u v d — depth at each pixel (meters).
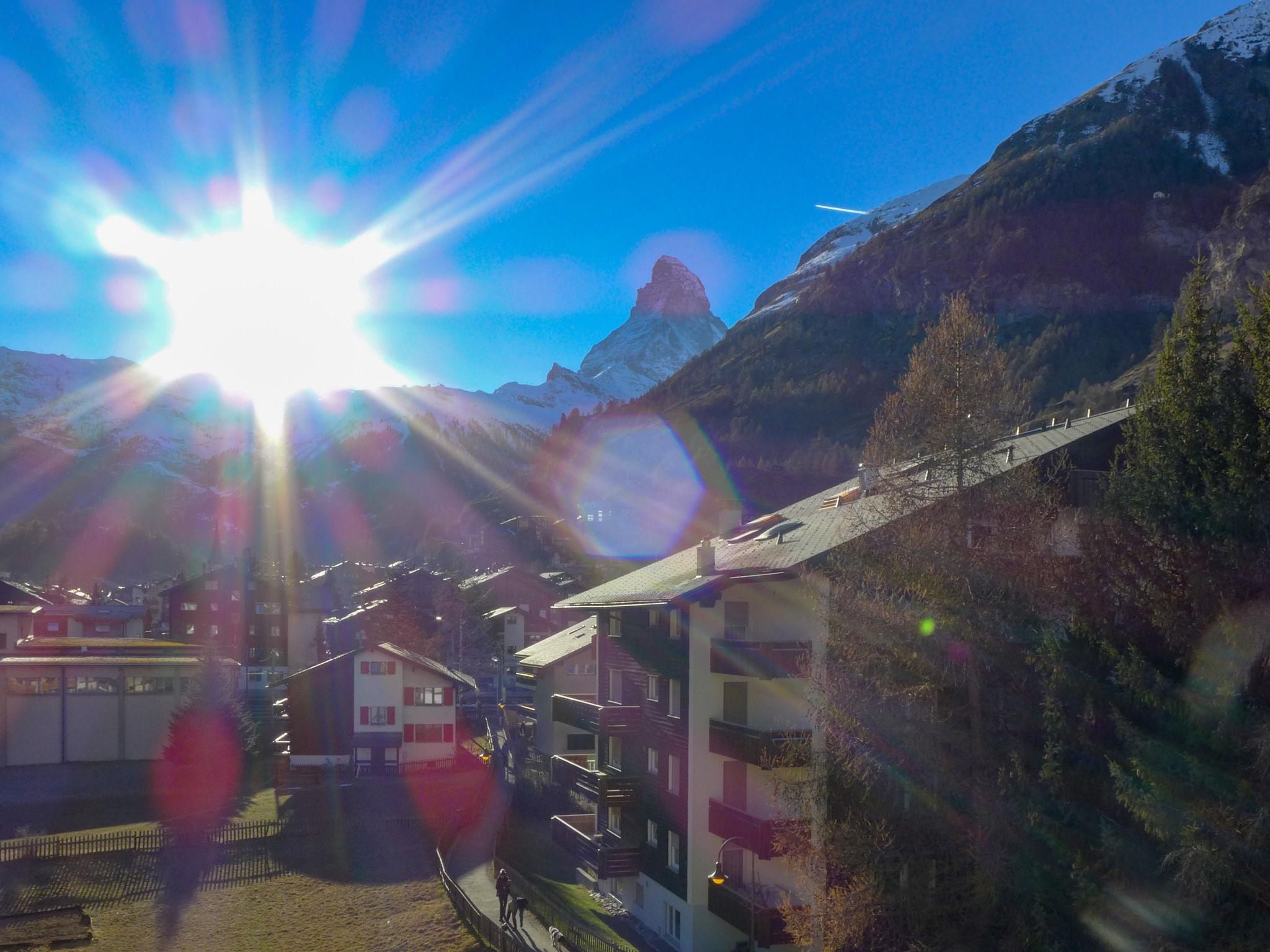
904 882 21.45
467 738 73.69
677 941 33.00
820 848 23.73
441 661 90.50
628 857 36.34
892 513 23.72
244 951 34.91
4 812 52.97
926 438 23.41
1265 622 18.91
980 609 22.28
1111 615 22.33
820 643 27.34
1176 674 20.78
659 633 35.34
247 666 113.19
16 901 39.53
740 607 32.03
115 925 37.53
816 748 25.03
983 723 22.77
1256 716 18.38
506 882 35.56
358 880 41.97
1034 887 20.58
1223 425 21.19
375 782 61.34
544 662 58.69
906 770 22.53
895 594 23.23
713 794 31.92
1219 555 20.30
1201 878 17.27
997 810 21.55
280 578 120.06
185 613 114.94
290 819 51.41
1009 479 23.17
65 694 66.44
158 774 62.62
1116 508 22.84
